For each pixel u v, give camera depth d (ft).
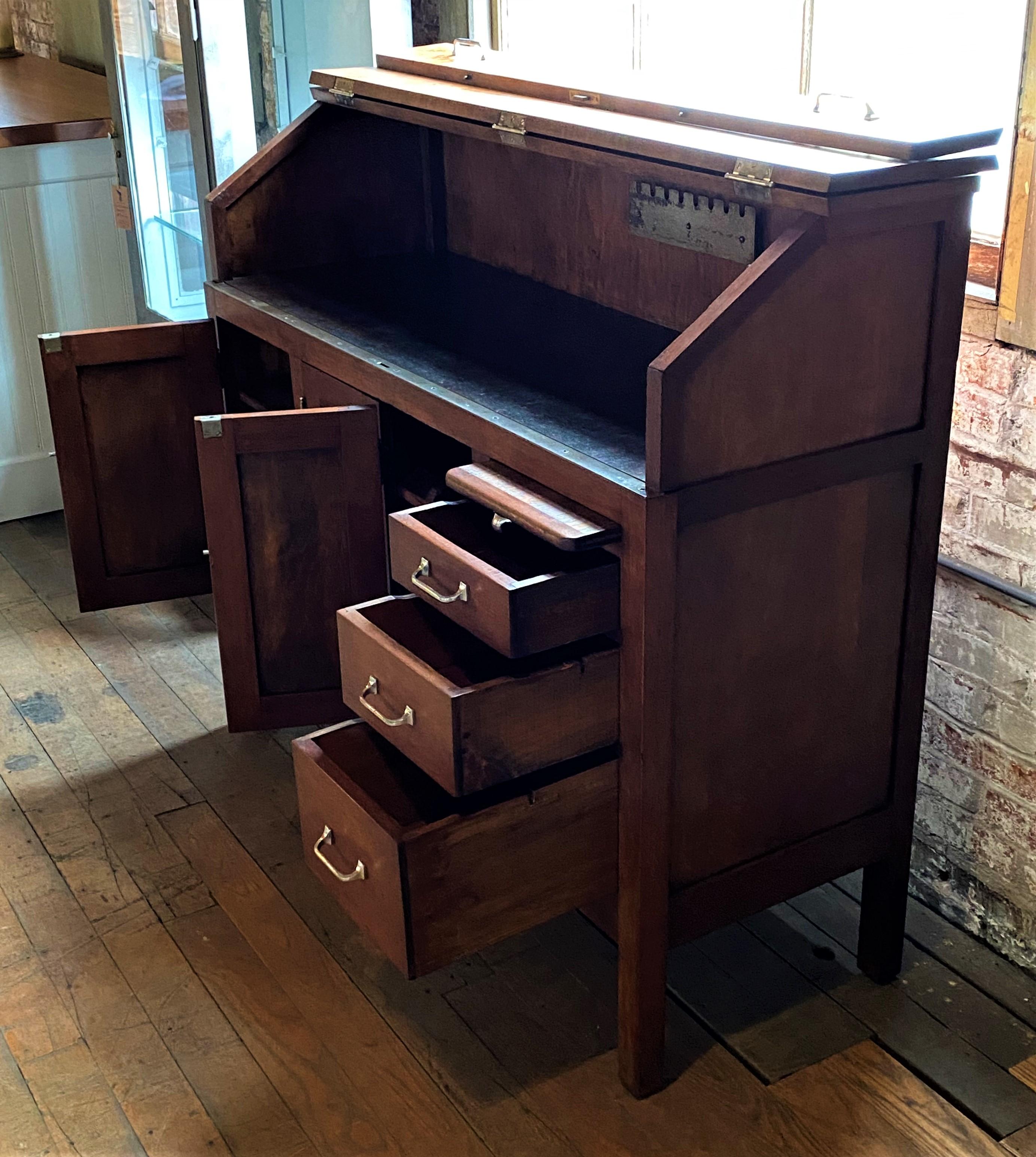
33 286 12.21
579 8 8.83
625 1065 6.47
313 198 8.96
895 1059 6.68
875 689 6.49
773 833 6.44
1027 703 6.81
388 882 5.71
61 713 9.70
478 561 5.66
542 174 8.17
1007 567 6.75
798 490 5.72
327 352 7.58
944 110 6.84
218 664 10.34
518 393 6.63
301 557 8.11
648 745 5.76
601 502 5.57
